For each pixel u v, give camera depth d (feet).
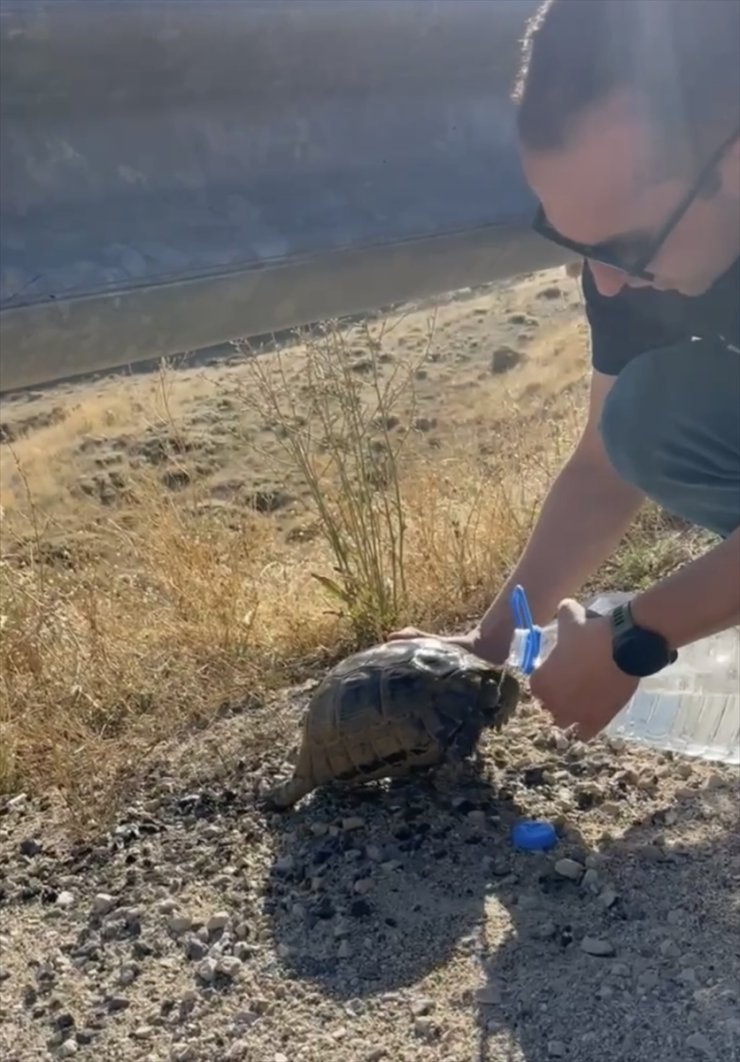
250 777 3.89
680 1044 2.66
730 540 2.68
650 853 3.30
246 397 5.49
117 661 4.72
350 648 4.80
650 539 5.11
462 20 5.53
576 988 2.86
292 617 4.94
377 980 2.99
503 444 6.11
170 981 3.09
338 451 5.00
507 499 5.32
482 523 5.28
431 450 6.34
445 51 5.53
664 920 3.05
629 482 3.22
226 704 4.48
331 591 4.88
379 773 3.54
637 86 2.24
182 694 4.50
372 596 4.84
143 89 4.69
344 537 5.09
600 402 3.38
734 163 2.31
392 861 3.39
